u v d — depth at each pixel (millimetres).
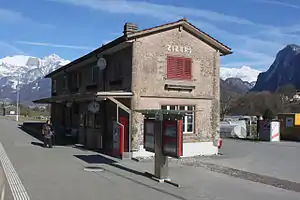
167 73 17141
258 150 20219
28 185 10148
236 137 29500
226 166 14266
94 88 22266
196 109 17859
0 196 8836
